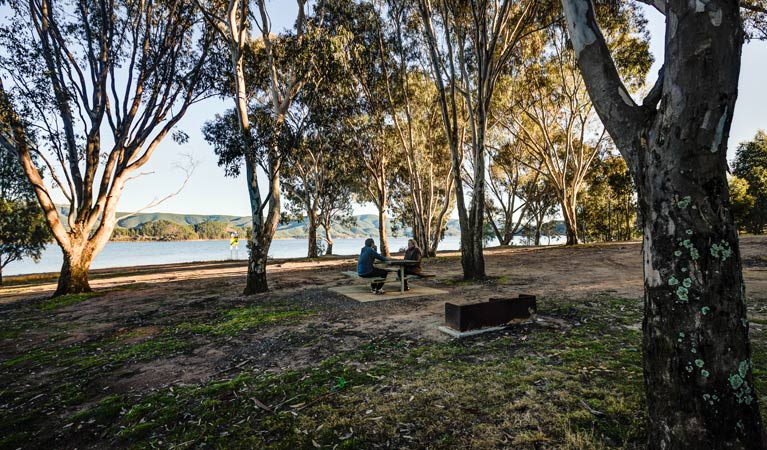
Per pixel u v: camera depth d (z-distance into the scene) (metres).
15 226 21.06
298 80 11.23
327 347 4.89
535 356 4.02
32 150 11.50
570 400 2.96
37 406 3.64
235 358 4.73
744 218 32.19
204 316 7.48
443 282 10.50
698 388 1.79
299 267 19.23
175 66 13.67
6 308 9.85
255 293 10.20
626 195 31.14
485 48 10.19
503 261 16.22
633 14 18.03
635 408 2.75
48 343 6.05
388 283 10.69
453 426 2.72
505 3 9.99
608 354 3.94
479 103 10.25
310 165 29.19
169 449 2.69
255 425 2.94
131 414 3.29
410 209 32.38
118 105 12.85
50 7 11.73
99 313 8.48
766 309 5.45
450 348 4.48
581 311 5.93
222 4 12.30
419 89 20.92
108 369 4.57
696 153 1.81
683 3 1.82
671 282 1.89
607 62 2.28
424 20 10.84
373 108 19.16
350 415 2.98
